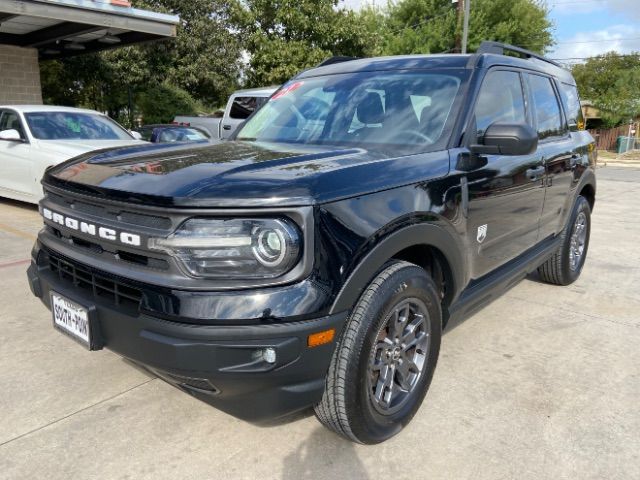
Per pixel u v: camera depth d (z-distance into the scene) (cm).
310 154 246
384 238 216
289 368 192
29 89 1270
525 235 358
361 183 214
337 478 222
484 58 314
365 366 216
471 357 334
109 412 264
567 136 429
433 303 253
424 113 291
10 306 395
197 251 190
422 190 239
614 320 400
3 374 297
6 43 1214
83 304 219
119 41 1255
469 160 274
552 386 299
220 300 187
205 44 2327
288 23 1870
